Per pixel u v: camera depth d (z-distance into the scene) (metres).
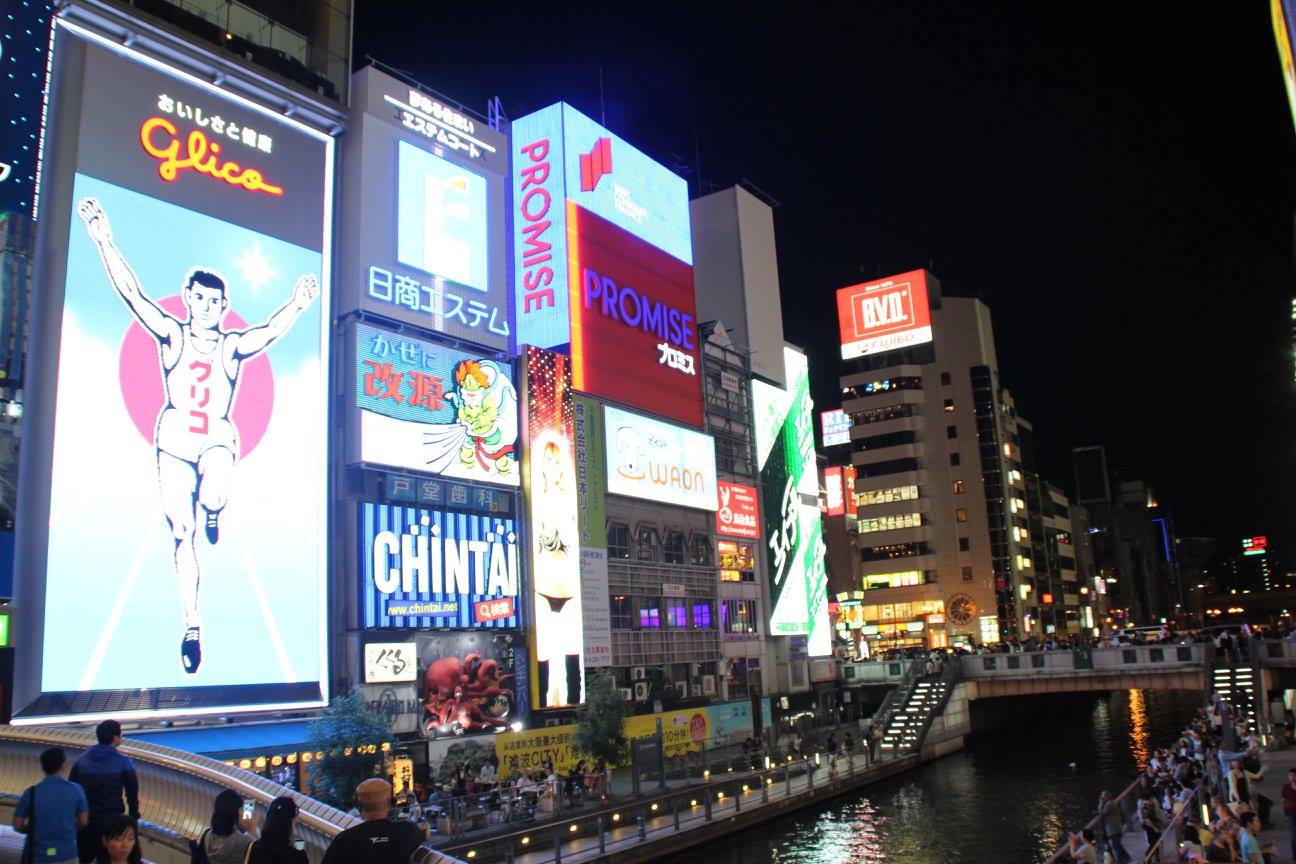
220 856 11.62
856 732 78.12
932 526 138.38
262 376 48.84
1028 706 100.12
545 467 61.69
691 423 80.88
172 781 16.20
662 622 72.25
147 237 45.25
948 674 79.12
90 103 44.19
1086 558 191.00
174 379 45.19
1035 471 156.50
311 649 48.53
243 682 45.34
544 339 70.19
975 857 42.31
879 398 143.00
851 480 144.12
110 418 42.66
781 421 94.69
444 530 55.22
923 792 59.34
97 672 40.53
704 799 50.72
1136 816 38.03
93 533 41.31
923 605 135.75
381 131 57.19
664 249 81.88
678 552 76.06
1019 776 63.94
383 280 55.56
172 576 43.53
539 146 72.81
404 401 54.84
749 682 81.19
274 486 48.41
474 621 55.72
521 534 60.00
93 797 12.48
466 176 62.16
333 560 51.34
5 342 39.50
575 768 53.28
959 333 142.88
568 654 60.44
